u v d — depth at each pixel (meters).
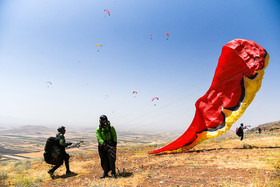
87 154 12.36
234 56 9.92
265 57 9.46
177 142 10.35
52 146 7.13
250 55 9.66
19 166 9.95
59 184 6.00
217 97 10.59
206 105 10.84
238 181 4.19
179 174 5.48
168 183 4.61
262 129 31.75
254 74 9.52
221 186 3.94
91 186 4.84
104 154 6.07
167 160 8.21
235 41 10.09
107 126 6.08
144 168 6.95
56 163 7.12
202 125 10.66
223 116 10.28
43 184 6.23
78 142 7.23
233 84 10.16
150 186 4.53
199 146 12.34
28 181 6.54
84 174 7.12
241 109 9.71
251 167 5.43
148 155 10.41
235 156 7.44
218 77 10.60
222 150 9.44
